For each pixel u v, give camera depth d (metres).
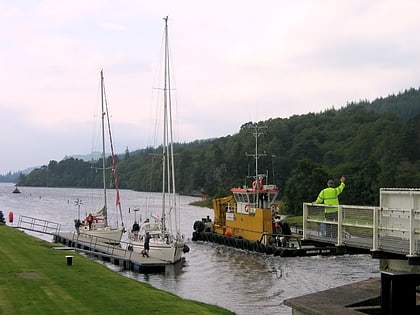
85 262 26.77
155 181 144.25
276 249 43.06
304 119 182.50
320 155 150.62
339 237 18.45
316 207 19.91
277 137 157.75
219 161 156.88
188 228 72.44
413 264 15.20
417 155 118.25
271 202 51.22
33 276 21.66
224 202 58.44
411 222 15.27
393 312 17.89
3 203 141.25
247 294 30.88
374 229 16.80
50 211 109.12
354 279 35.38
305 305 19.00
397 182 92.31
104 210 53.09
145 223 49.25
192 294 30.77
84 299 18.05
